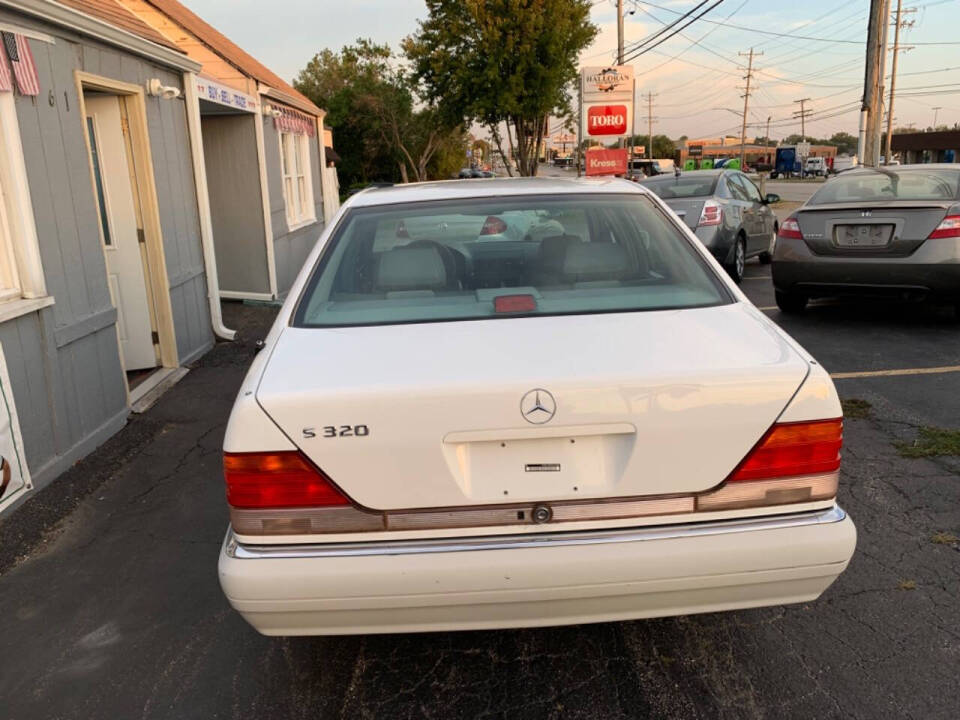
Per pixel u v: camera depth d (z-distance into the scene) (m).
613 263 2.99
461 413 2.12
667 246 3.08
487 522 2.16
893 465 4.29
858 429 4.84
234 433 2.15
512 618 2.20
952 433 4.68
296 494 2.14
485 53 25.39
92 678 2.78
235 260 10.99
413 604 2.15
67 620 3.16
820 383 2.22
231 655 2.89
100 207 6.54
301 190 14.49
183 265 7.40
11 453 4.14
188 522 4.04
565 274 2.95
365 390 2.14
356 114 41.09
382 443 2.12
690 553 2.14
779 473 2.20
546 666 2.77
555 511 2.17
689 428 2.15
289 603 2.13
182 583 3.42
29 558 3.72
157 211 6.72
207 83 8.39
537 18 24.36
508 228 3.17
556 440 2.16
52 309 4.66
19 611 3.25
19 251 4.43
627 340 2.40
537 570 2.12
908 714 2.43
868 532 3.57
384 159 44.06
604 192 3.38
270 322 9.52
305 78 46.41
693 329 2.49
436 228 3.18
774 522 2.21
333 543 2.17
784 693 2.56
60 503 4.30
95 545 3.81
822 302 8.91
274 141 11.51
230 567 2.15
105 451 5.09
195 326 7.67
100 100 6.38
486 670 2.76
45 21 4.82
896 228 6.87
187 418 5.75
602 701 2.57
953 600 3.02
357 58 44.44
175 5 11.80
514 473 2.17
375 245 3.10
